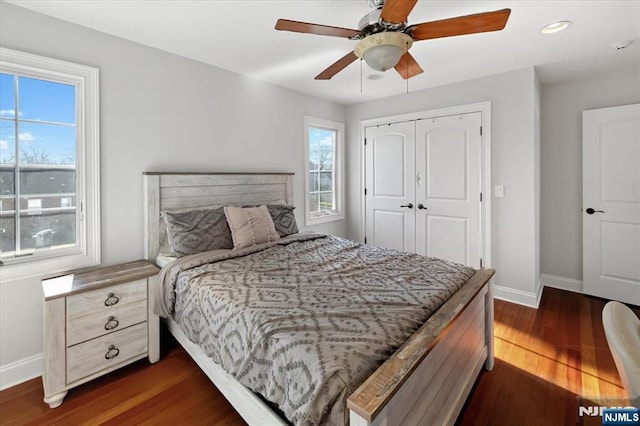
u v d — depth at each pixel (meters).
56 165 2.14
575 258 3.50
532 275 3.09
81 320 1.85
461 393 1.64
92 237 2.27
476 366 1.89
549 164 3.60
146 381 2.00
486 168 3.30
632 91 3.08
